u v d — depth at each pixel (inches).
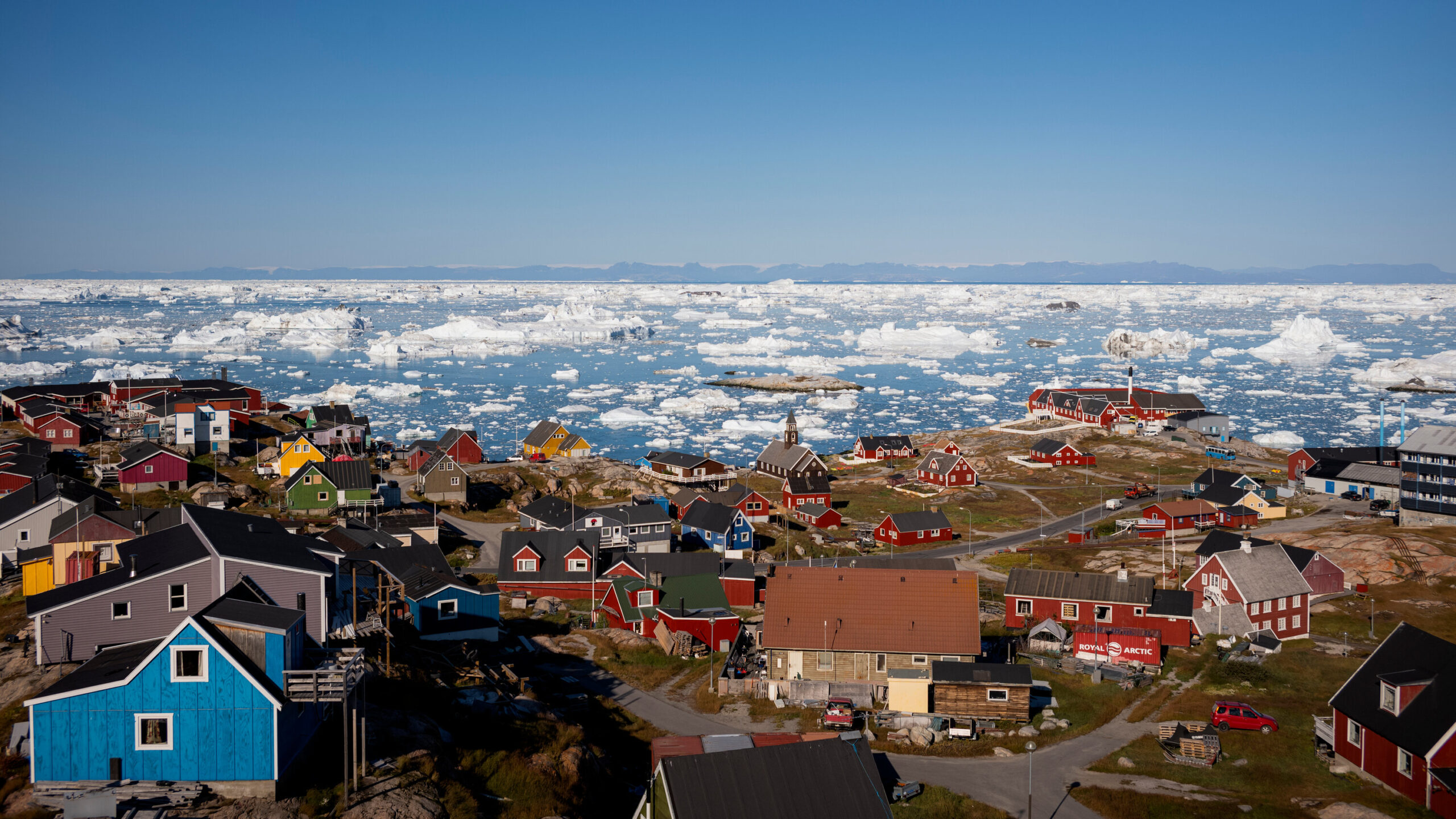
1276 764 1620.3
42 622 1476.4
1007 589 2418.8
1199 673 2085.4
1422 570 2736.2
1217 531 2659.9
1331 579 2620.6
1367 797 1485.0
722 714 1871.3
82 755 1114.1
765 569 3026.6
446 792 1244.5
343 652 1339.8
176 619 1536.7
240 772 1129.4
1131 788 1529.3
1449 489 3235.7
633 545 3206.2
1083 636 2156.7
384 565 2327.8
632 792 1504.7
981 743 1718.8
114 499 2637.8
